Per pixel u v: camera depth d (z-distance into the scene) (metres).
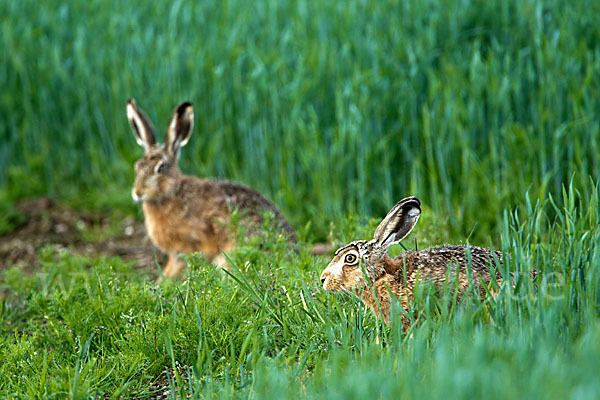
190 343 9.12
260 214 13.59
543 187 11.73
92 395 8.38
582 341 6.84
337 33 17.56
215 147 17.17
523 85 14.75
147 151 14.31
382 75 15.66
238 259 11.17
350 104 15.56
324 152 15.59
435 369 6.56
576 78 14.05
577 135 13.29
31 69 19.78
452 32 16.11
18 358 9.25
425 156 15.02
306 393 7.18
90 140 19.27
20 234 17.64
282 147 16.45
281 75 16.84
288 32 17.45
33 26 20.61
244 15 18.81
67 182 19.75
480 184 13.66
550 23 15.38
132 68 18.95
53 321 10.42
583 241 7.90
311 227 15.03
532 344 7.06
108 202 18.48
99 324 9.98
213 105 17.55
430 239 12.09
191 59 17.78
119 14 20.12
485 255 8.84
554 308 7.29
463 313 7.64
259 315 9.13
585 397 5.51
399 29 16.44
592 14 15.21
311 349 8.27
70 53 20.08
